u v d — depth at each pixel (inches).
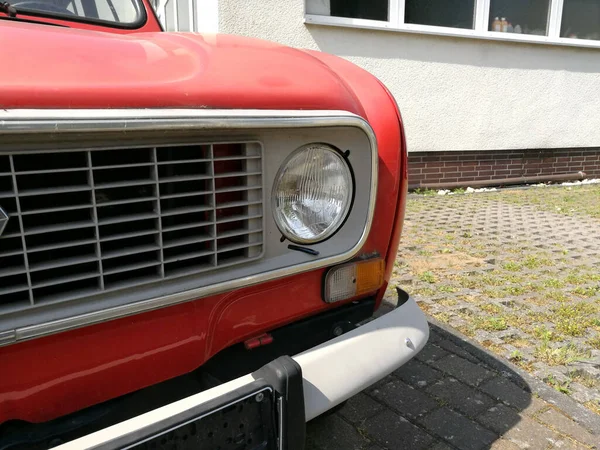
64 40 50.6
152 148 47.4
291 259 60.1
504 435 84.4
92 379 49.6
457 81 268.8
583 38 295.3
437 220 221.0
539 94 291.3
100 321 47.5
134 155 47.6
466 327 120.1
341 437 83.3
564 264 166.4
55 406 48.3
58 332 45.6
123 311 48.4
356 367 60.5
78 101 43.1
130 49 53.9
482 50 269.6
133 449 43.9
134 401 58.5
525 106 289.7
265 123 51.3
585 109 306.5
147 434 44.6
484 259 169.8
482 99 277.6
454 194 278.4
